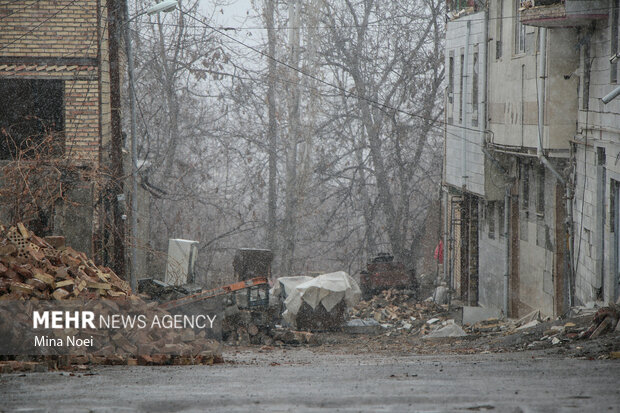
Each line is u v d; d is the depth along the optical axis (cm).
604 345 2155
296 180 6356
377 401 1059
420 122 7031
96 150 3716
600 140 3016
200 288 4025
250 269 5016
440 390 1183
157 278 5603
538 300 3972
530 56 3625
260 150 7006
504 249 4534
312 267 8294
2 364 1661
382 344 3794
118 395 1184
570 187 3450
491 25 4281
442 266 6644
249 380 1462
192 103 6956
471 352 2798
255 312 4022
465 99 4750
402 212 7169
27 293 1916
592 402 1001
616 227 2931
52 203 3262
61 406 1052
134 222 3753
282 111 6625
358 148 7069
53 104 3772
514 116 3881
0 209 3247
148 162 5572
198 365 2052
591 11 2995
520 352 2452
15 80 3741
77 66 3709
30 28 3716
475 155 4591
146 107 6675
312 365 2084
